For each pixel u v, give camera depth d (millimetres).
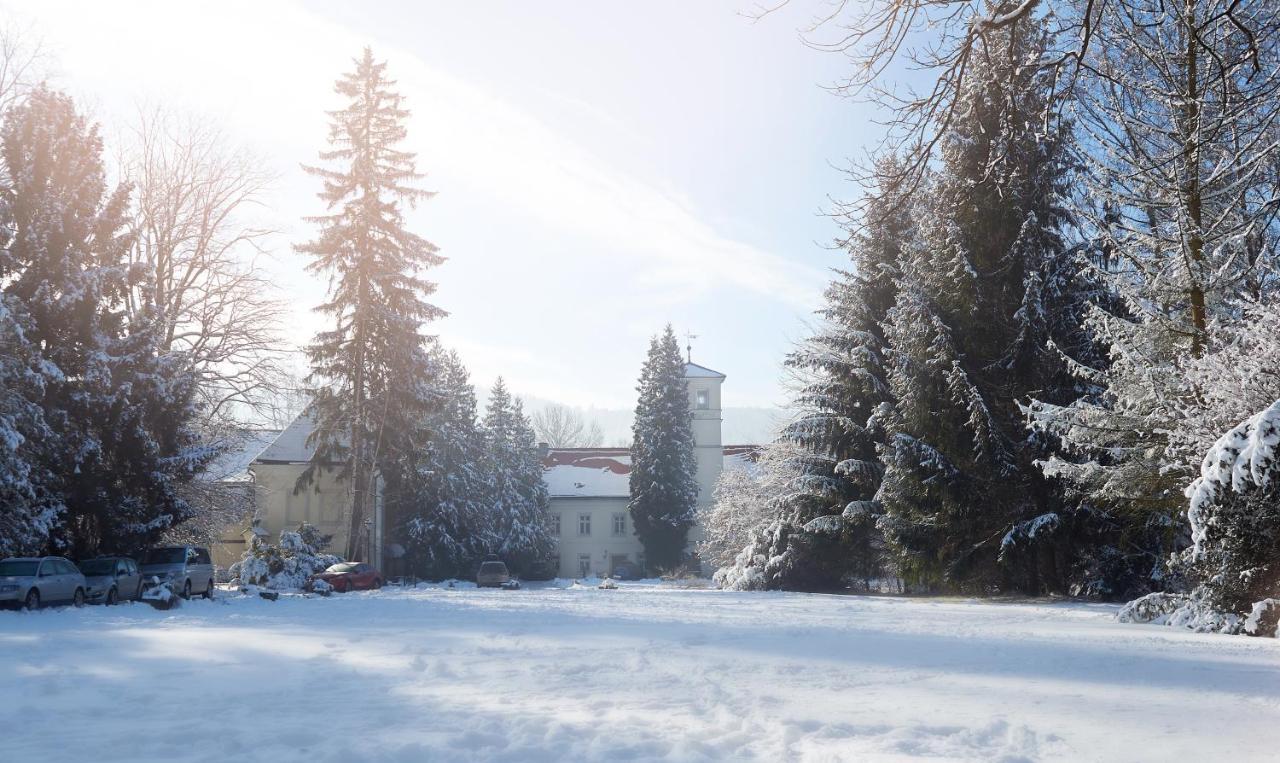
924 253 37781
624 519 93312
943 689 10086
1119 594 32531
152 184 44656
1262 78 12938
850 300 45375
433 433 57156
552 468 100000
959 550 35969
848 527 42438
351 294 52688
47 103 37125
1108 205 25297
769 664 12375
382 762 6617
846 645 14977
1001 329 35469
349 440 55938
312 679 11109
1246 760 6547
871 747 7051
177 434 39344
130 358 36719
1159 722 8031
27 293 35125
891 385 39625
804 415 46969
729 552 56156
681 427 86062
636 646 14883
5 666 12531
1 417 30234
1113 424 24266
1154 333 23609
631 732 7641
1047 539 33062
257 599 35656
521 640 15992
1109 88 14453
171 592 29547
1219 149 14961
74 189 36531
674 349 86938
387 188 54438
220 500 48281
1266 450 15398
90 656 13875
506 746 7215
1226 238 17109
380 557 69688
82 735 7727
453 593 42688
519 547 80000
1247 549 18734
